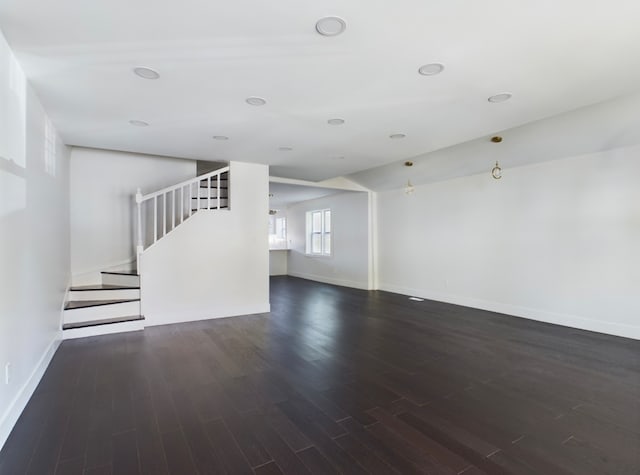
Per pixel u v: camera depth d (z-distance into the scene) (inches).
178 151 177.8
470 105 119.1
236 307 200.8
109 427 84.4
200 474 67.6
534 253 189.3
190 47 82.5
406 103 117.3
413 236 266.1
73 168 186.7
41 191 115.9
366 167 218.5
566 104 119.1
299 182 262.4
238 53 85.4
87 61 88.4
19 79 90.7
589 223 167.0
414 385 107.9
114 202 197.3
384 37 79.1
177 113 124.5
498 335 161.3
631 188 153.3
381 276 298.7
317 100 114.4
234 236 199.8
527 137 169.0
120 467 69.7
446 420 87.5
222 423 86.2
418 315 202.4
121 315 172.4
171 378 113.2
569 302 175.3
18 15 69.6
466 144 189.3
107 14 69.8
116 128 140.2
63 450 75.3
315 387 106.5
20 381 91.3
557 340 152.9
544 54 87.0
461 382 110.1
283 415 90.0
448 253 238.5
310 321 188.2
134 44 81.1
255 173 206.2
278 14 70.5
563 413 90.8
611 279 160.1
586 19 72.7
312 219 381.4
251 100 113.9
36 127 109.0
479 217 217.8
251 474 67.6
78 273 187.6
